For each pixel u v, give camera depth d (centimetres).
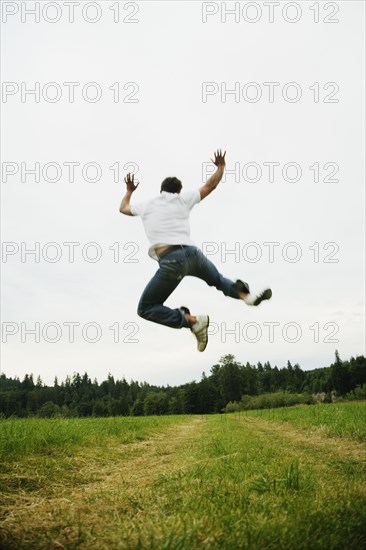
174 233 350
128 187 398
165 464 637
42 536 287
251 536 258
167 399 9194
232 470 496
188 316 355
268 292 351
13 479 479
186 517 303
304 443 870
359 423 1072
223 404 8638
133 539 271
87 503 388
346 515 295
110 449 799
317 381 10506
